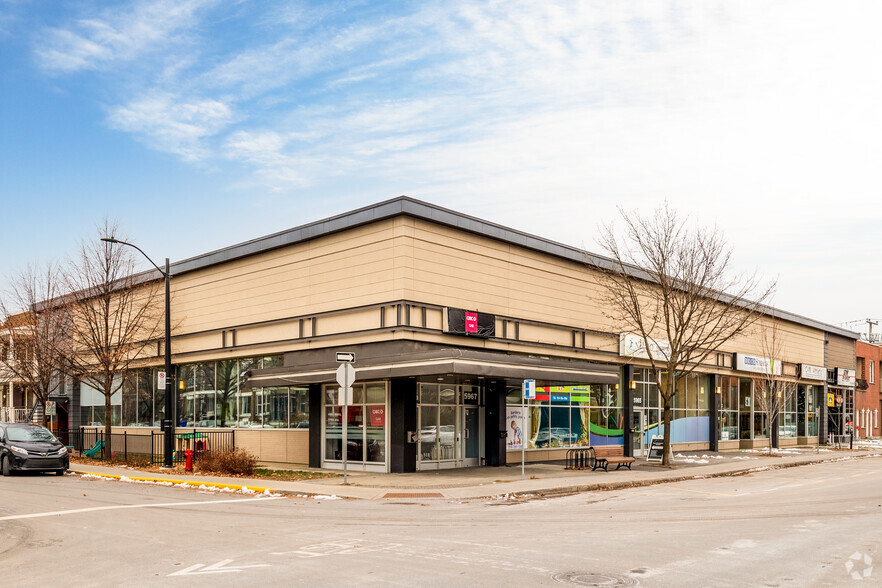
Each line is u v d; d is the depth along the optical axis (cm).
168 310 2597
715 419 3925
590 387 3105
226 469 2320
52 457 2384
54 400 3828
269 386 2584
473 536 1180
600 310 3120
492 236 2606
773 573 907
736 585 844
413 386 2361
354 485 1977
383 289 2359
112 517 1421
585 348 3005
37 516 1437
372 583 842
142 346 3306
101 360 3048
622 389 3269
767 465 2956
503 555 1010
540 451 2833
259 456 2852
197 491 1956
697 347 3141
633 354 3216
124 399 3597
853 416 5750
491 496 1795
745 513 1490
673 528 1274
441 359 2091
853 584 853
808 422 5119
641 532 1226
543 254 2855
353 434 2469
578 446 3011
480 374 2161
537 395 2680
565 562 962
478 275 2566
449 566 936
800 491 1964
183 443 3103
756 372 4244
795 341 4897
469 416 2603
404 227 2328
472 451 2600
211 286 3095
